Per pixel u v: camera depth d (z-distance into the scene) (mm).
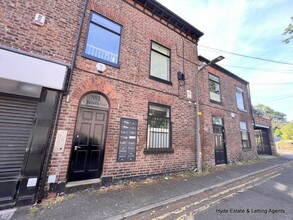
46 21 4062
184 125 6785
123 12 5758
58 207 3148
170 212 3236
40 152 3504
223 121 9195
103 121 4723
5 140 3244
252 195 4258
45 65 3713
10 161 3230
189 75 7641
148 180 5047
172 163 6012
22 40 3672
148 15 6531
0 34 3449
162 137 6047
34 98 3551
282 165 9320
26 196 3232
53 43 4070
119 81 5133
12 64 3326
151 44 6465
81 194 3781
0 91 3189
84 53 4570
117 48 5445
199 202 3754
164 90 6352
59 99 3936
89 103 4605
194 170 6531
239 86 11906
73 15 4539
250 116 12242
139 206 3299
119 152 4754
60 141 3830
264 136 14625
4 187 3105
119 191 4062
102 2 5281
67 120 4012
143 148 5305
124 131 4957
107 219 2795
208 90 8672
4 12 3580
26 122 3480
